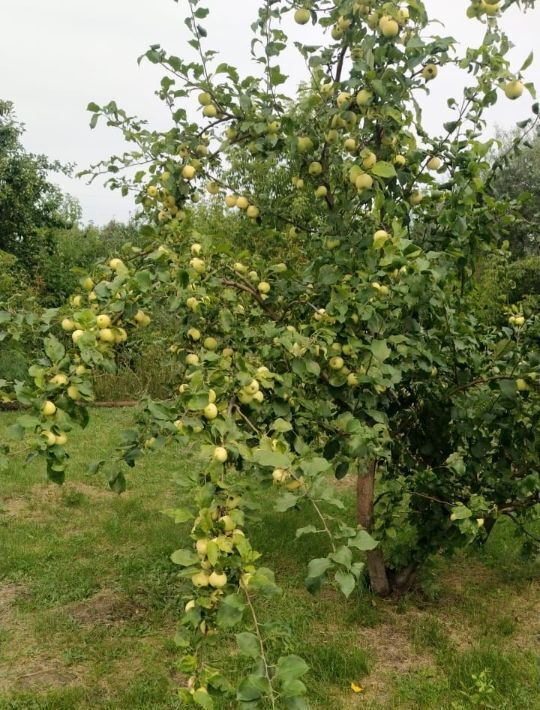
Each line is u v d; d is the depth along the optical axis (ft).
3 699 9.53
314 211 11.37
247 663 10.20
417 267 7.58
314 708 9.45
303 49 10.29
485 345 11.70
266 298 10.43
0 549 14.92
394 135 9.41
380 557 12.91
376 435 8.29
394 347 9.24
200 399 6.10
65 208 81.61
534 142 39.99
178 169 10.12
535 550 13.88
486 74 9.34
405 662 10.81
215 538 5.37
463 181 9.56
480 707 9.51
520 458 10.85
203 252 8.37
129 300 7.09
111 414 31.27
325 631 11.66
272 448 5.91
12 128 55.57
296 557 14.74
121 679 10.16
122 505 18.19
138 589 13.12
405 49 8.89
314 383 8.94
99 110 10.39
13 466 21.72
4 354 30.66
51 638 11.28
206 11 9.49
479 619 12.32
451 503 11.21
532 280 25.02
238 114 10.27
